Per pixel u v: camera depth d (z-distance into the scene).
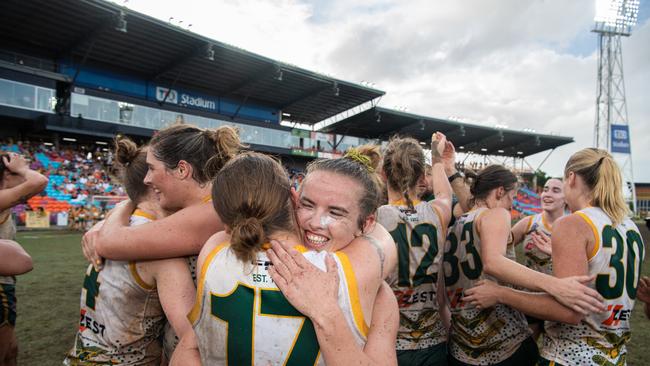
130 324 1.30
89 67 22.77
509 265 1.64
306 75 25.75
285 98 30.41
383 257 1.01
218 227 1.27
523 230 2.80
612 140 33.25
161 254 1.21
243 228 0.91
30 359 3.22
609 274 1.51
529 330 1.92
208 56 21.28
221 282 0.92
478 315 1.86
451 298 2.03
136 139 23.84
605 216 1.55
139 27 19.44
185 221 1.22
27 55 20.62
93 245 1.33
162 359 1.46
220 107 28.78
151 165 1.32
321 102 31.58
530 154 46.22
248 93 28.89
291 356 0.87
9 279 2.18
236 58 23.20
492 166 1.97
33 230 15.26
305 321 0.88
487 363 1.84
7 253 1.69
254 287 0.90
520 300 1.60
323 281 0.87
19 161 2.28
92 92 21.78
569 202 1.71
